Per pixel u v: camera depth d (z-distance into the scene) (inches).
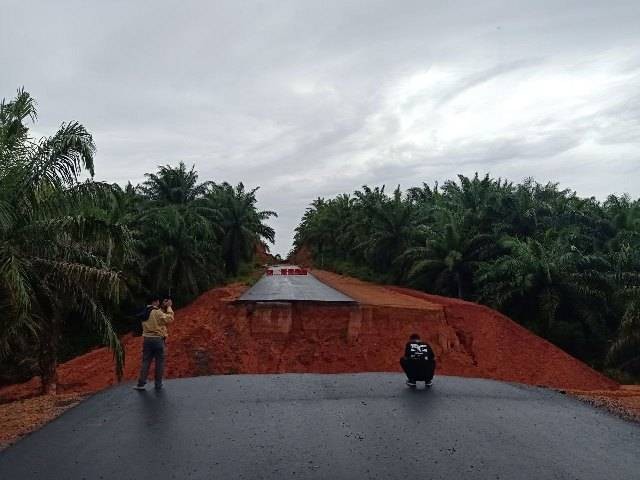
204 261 1531.7
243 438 303.7
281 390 431.8
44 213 458.0
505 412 370.9
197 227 1464.1
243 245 1908.2
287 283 1724.9
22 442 303.0
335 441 298.8
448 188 1900.8
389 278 1827.0
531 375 959.6
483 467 262.2
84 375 941.2
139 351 1043.9
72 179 449.4
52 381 601.9
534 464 267.7
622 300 1019.3
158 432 314.3
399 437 306.8
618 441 309.7
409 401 396.2
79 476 251.8
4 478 251.1
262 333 1048.8
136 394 415.5
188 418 344.8
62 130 445.1
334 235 2753.4
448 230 1489.9
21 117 458.3
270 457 273.6
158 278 1334.9
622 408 405.7
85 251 535.8
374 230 1863.9
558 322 1167.0
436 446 291.9
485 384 481.4
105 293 561.3
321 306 1087.0
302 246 4439.0
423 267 1525.6
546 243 1252.5
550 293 1146.0
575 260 1170.6
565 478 251.1
